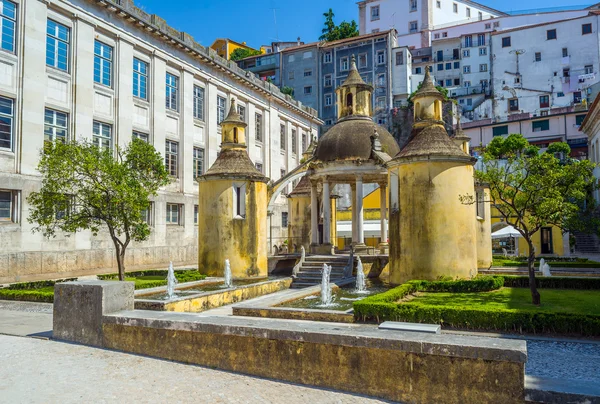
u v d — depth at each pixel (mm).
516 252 35312
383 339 6629
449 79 72250
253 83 43062
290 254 25984
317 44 65438
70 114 26266
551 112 58750
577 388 5727
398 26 78438
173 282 16797
